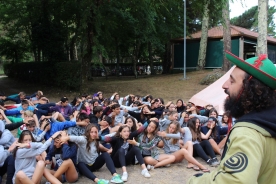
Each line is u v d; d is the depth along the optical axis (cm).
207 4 1312
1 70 3553
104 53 1262
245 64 100
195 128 546
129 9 1605
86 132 455
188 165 500
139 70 2905
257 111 99
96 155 473
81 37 1350
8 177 391
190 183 99
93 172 475
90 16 1256
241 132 94
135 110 740
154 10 1471
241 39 1878
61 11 1645
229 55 107
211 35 2033
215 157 513
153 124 500
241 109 102
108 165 444
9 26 2272
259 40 1057
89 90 1491
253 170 84
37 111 692
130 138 496
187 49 2148
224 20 1409
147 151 504
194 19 2325
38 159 426
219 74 1488
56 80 1630
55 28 1630
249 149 88
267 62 102
